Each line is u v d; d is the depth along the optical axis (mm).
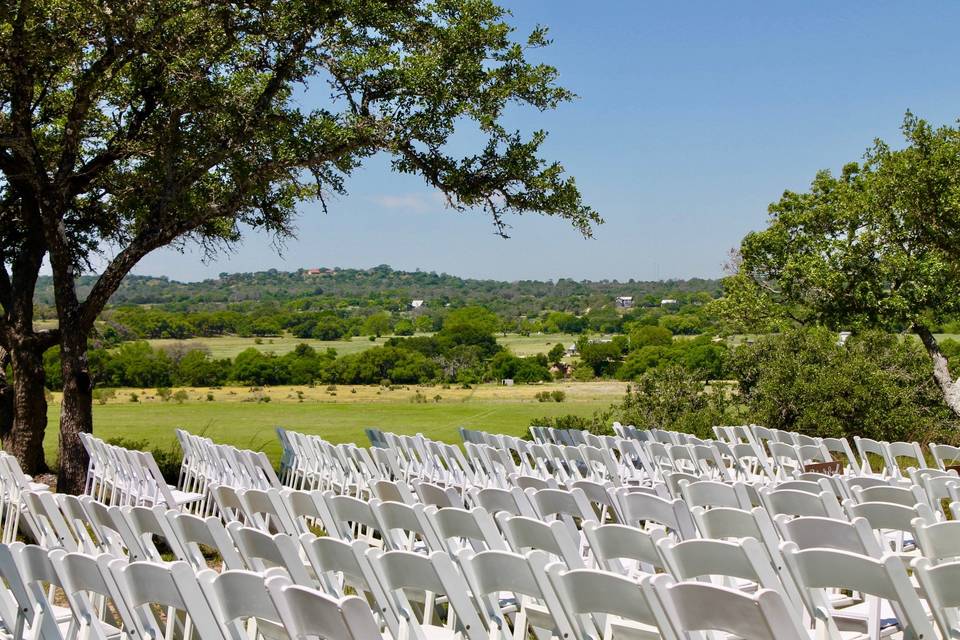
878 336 20453
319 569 4117
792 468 10945
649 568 5406
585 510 5512
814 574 3650
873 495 5848
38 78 12789
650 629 4086
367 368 59125
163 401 45531
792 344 19109
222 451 9891
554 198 13062
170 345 60594
